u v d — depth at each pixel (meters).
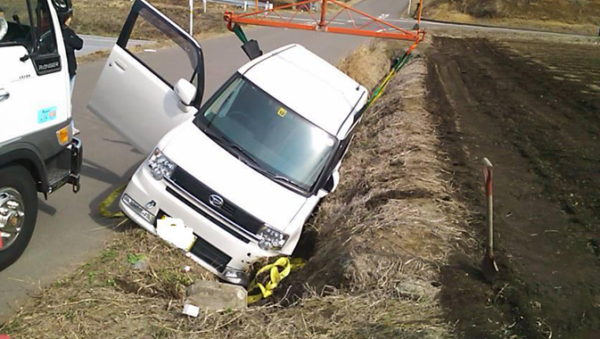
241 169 6.06
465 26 47.25
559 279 5.70
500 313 4.99
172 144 6.07
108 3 32.03
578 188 8.41
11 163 5.13
